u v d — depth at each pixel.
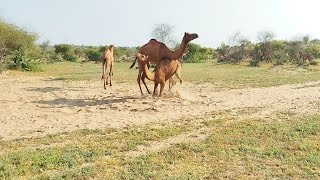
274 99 15.80
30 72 33.84
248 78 26.05
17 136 9.62
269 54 50.84
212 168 7.16
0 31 34.91
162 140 9.25
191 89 19.97
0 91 19.47
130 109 13.46
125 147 8.53
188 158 7.77
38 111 13.30
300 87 20.23
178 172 6.91
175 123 11.13
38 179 6.53
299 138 9.21
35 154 7.86
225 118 11.77
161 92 15.66
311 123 10.73
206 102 15.05
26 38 37.16
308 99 15.50
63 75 30.67
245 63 48.56
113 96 16.95
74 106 14.36
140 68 16.66
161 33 48.75
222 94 17.83
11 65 34.50
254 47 55.16
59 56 60.38
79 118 11.98
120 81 24.31
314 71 33.78
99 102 15.30
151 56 15.96
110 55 20.56
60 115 12.53
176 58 15.64
